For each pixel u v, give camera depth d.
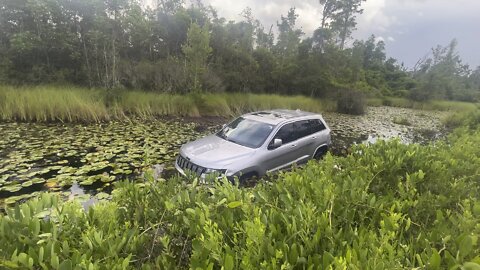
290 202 1.99
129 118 12.16
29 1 15.02
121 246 1.57
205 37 16.94
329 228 1.60
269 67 28.31
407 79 54.72
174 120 13.12
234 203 1.79
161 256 1.65
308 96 27.94
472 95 47.88
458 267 1.36
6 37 16.22
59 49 16.31
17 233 1.52
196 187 2.41
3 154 6.85
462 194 2.54
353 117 21.33
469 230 1.75
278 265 1.40
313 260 1.41
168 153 7.82
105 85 15.30
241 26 29.98
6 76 14.41
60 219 1.71
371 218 2.06
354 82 32.06
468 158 3.49
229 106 16.38
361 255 1.40
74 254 1.35
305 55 29.56
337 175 2.76
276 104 18.14
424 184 2.74
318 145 7.25
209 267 1.25
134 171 6.35
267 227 1.72
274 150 5.88
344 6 36.97
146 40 21.20
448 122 19.28
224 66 25.44
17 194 4.91
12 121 10.02
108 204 1.96
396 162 2.95
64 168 6.20
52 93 11.47
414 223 1.94
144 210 2.10
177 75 17.38
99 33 15.73
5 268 1.32
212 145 5.82
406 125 19.00
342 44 39.38
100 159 6.95
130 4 17.77
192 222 1.83
